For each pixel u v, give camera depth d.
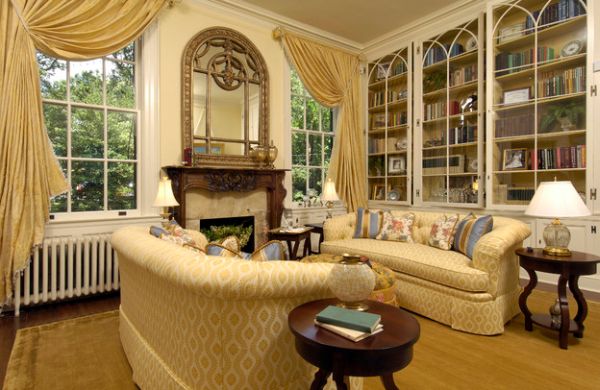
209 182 3.80
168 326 1.51
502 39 3.84
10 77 2.71
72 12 3.04
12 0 2.75
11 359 2.07
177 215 3.63
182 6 3.79
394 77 5.03
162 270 1.38
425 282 2.72
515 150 3.80
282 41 4.52
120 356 2.12
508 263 2.58
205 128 3.95
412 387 1.77
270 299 1.30
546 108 3.58
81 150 3.29
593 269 2.21
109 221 3.29
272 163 4.39
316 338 1.08
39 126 2.86
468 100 4.23
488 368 1.95
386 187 5.16
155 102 3.59
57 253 3.04
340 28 4.84
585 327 2.48
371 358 1.01
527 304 2.95
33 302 2.92
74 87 3.26
